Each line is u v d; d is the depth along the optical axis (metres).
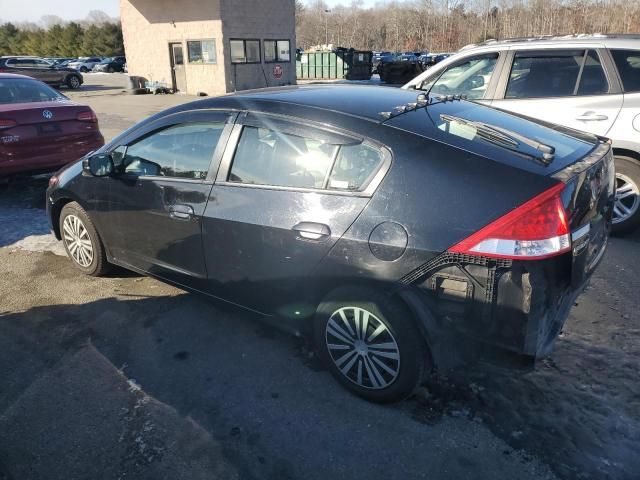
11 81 6.85
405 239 2.42
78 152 6.78
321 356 2.91
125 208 3.67
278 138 2.89
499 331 2.33
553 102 4.89
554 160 2.52
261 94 3.25
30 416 2.72
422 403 2.75
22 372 3.09
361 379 2.74
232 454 2.45
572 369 2.97
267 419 2.67
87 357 3.22
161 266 3.60
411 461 2.38
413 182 2.46
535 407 2.68
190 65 22.86
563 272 2.34
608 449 2.40
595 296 3.78
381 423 2.62
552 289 2.31
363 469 2.35
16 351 3.29
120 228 3.79
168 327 3.54
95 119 7.03
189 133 3.32
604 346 3.17
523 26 71.31
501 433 2.52
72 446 2.52
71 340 3.41
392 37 83.69
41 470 2.38
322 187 2.70
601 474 2.27
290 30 24.41
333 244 2.62
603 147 2.97
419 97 3.12
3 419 2.70
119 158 3.71
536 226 2.22
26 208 6.28
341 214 2.60
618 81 4.66
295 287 2.86
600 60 4.73
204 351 3.26
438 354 2.48
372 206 2.53
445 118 2.84
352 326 2.70
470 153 2.45
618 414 2.61
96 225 4.00
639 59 4.61
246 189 2.98
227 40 21.52
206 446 2.50
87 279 4.30
